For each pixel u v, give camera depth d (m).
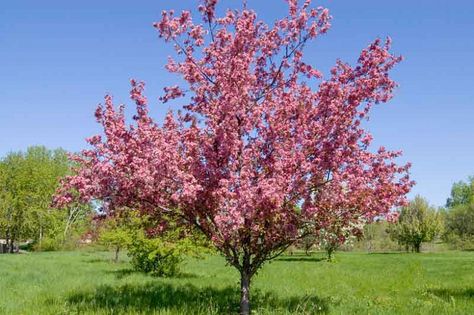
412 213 69.31
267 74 10.73
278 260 40.00
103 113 9.48
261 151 9.95
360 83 9.13
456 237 78.94
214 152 9.36
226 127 9.27
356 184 8.91
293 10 10.33
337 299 13.45
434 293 15.99
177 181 8.59
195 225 10.12
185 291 13.90
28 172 64.75
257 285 16.59
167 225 10.47
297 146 9.42
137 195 9.36
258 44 10.39
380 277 22.25
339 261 37.75
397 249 74.50
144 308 10.53
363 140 9.25
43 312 10.32
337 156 8.90
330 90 9.20
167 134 9.42
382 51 9.21
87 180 8.88
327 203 9.34
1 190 62.78
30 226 61.88
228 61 9.97
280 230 9.55
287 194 8.77
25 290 14.02
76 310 10.40
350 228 9.91
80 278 17.92
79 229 68.19
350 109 9.10
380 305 12.55
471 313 11.29
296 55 10.51
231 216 8.16
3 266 24.80
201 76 10.20
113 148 9.02
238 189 8.48
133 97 9.70
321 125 9.31
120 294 12.90
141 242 20.75
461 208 85.19
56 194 9.11
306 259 42.00
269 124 9.95
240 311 10.17
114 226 22.02
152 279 17.97
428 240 68.44
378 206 9.32
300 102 9.82
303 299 12.73
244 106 9.71
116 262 30.62
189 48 10.40
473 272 25.20
